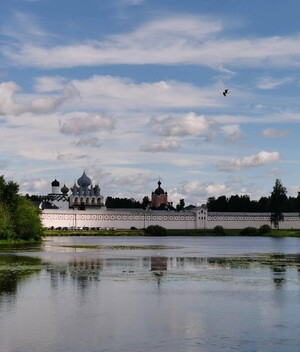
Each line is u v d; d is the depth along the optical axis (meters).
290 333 48.78
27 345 44.81
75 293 69.25
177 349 44.03
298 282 80.69
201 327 50.88
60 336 47.50
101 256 132.75
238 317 55.09
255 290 72.56
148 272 94.38
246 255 141.25
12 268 98.25
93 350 43.66
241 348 44.31
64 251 152.38
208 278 85.81
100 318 54.38
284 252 155.75
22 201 199.62
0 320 53.25
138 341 46.16
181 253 148.88
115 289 73.00
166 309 59.00
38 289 72.25
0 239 192.00
